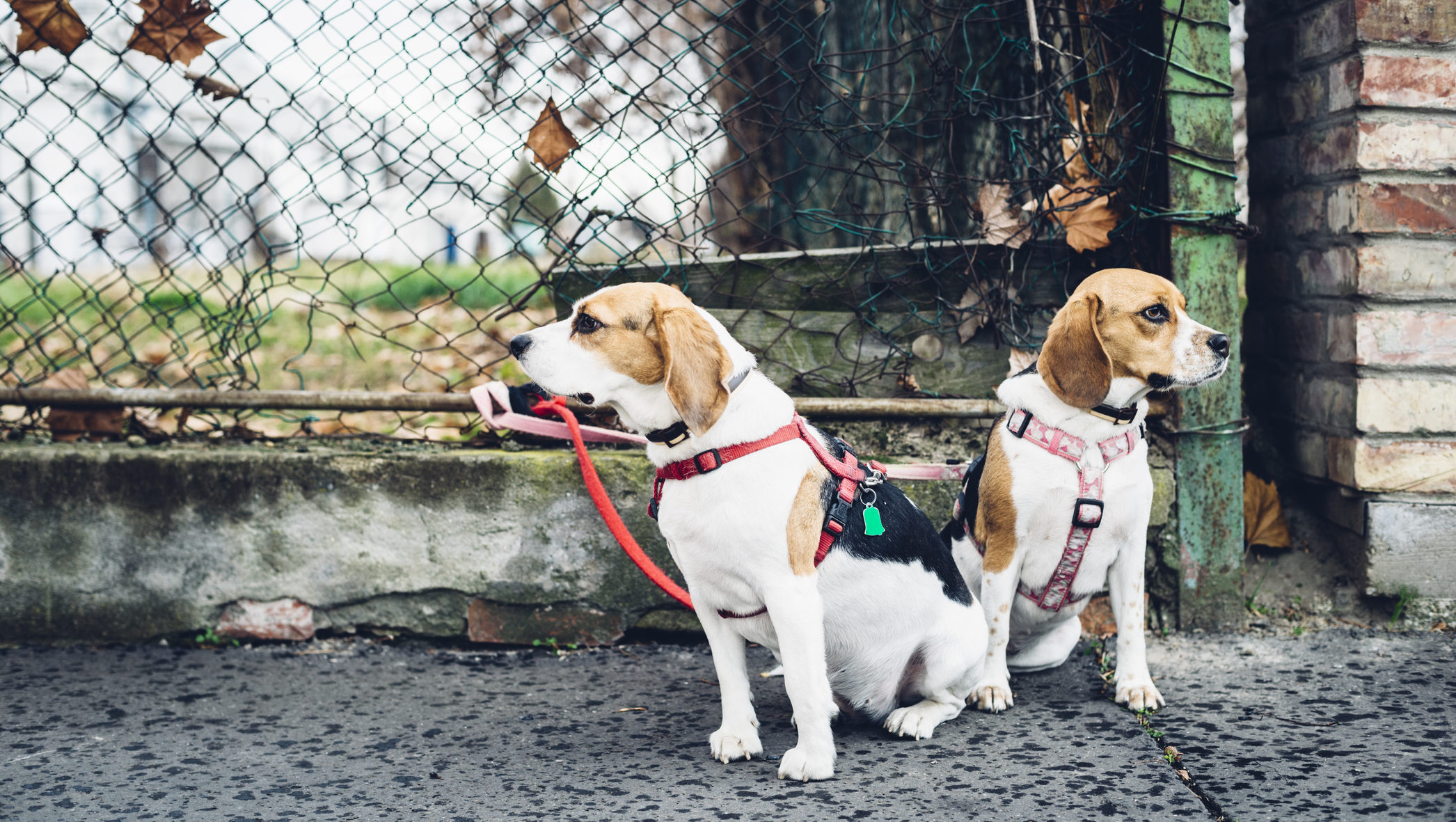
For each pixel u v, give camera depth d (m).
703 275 3.51
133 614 3.30
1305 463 3.49
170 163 3.44
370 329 7.34
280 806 2.19
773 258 3.49
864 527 2.40
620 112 3.31
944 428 3.44
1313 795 2.12
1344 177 3.17
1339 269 3.22
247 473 3.27
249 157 3.43
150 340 6.61
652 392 2.30
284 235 8.82
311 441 3.51
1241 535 3.27
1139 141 3.27
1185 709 2.63
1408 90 3.04
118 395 3.44
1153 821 2.03
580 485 3.26
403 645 3.33
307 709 2.77
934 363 3.48
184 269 9.00
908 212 3.50
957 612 2.53
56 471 3.26
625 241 3.60
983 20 3.38
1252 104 3.76
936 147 3.72
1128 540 2.69
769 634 2.39
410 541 3.29
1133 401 2.63
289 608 3.31
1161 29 3.18
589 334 2.29
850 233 3.49
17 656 3.20
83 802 2.21
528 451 3.38
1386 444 3.16
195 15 3.28
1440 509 3.16
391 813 2.15
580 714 2.73
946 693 2.57
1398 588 3.21
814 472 2.34
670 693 2.89
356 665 3.14
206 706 2.80
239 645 3.31
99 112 8.53
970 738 2.50
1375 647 3.05
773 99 4.30
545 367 2.30
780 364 3.52
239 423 3.56
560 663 3.17
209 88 3.34
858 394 3.50
